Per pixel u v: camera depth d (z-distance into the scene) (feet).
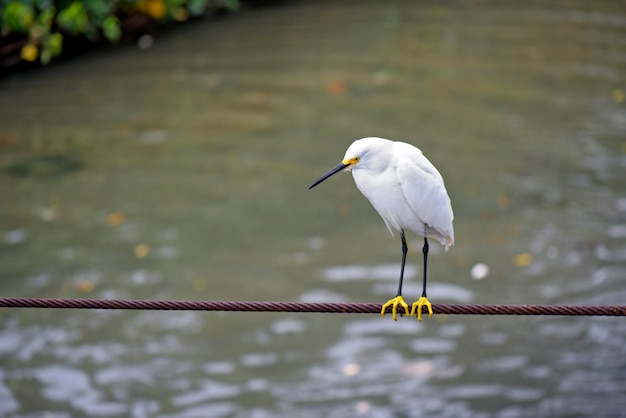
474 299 35.55
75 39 63.77
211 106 54.95
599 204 43.01
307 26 69.51
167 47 64.59
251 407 30.09
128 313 35.91
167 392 30.94
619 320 35.14
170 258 38.99
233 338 34.19
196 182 45.85
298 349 33.40
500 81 58.95
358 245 40.01
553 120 52.90
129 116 53.42
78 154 48.80
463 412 29.66
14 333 34.35
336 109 54.44
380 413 29.60
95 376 31.83
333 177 46.78
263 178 46.26
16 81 58.34
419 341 33.76
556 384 31.01
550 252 38.93
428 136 50.65
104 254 39.24
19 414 29.71
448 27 69.56
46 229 41.24
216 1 72.59
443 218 19.98
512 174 46.16
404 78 59.36
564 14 73.15
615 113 53.78
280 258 38.93
